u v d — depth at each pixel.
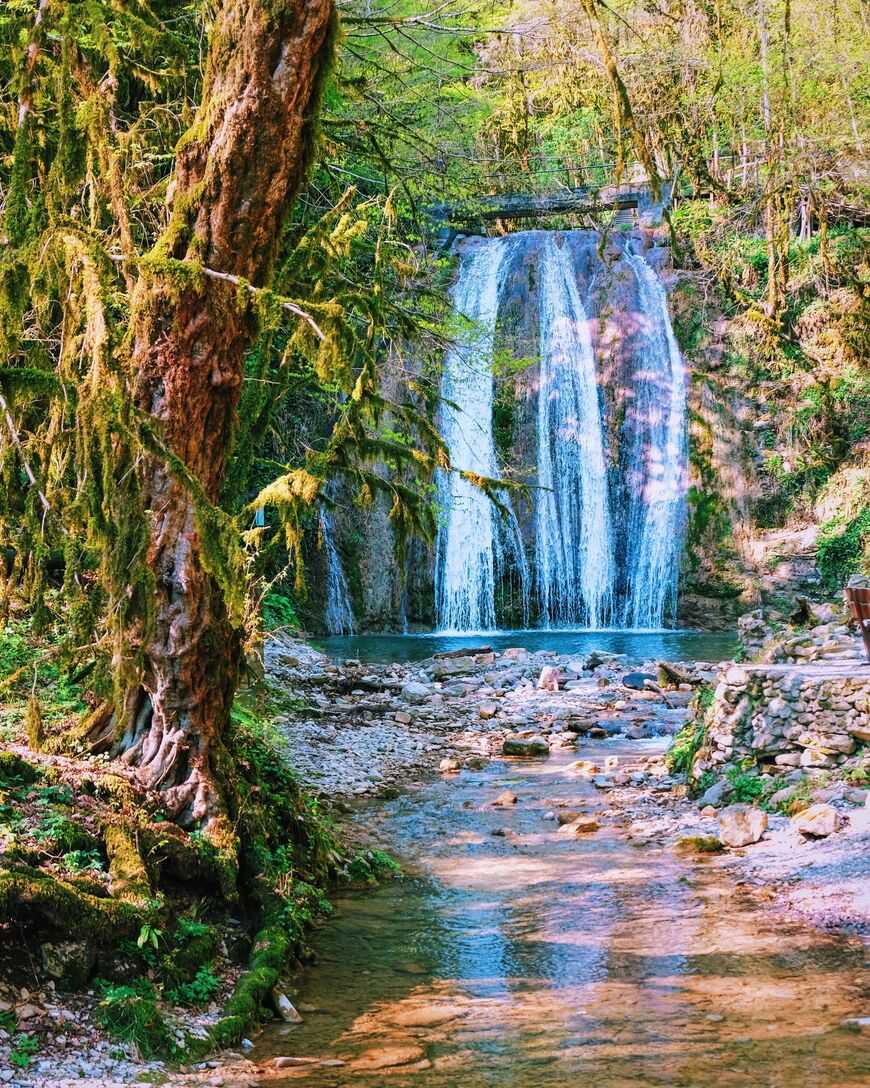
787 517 28.39
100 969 5.16
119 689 6.23
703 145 28.98
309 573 26.88
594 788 11.12
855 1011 5.43
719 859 8.39
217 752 6.71
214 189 6.30
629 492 29.38
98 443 5.80
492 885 7.95
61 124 6.18
